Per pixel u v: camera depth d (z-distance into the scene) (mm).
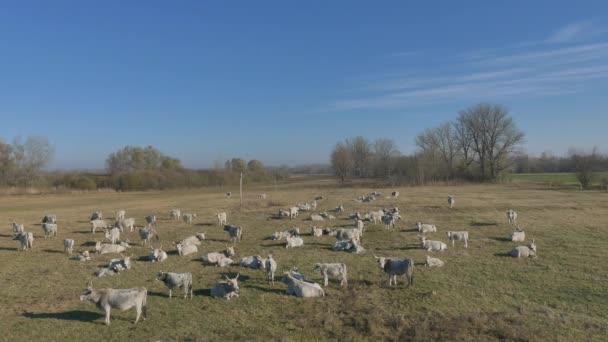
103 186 107750
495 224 34656
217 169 129250
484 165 102438
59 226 38250
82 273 21422
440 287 18078
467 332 13242
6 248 28203
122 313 15641
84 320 14984
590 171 73750
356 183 105500
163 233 33906
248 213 45969
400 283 18859
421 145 110500
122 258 23219
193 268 22141
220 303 16609
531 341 12555
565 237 28547
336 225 36219
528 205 46375
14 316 15398
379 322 14227
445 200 53188
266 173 143500
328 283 19047
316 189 90375
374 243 28156
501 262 22312
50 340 13367
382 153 145125
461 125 105625
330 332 13727
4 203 65625
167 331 13953
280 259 23812
